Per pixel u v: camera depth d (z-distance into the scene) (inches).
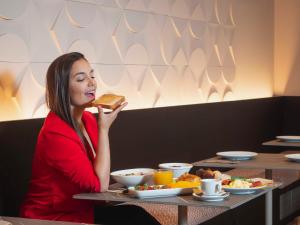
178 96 192.1
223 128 201.6
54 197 103.8
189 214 133.8
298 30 255.0
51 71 105.1
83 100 105.3
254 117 224.2
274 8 259.8
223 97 220.4
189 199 92.4
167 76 186.2
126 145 152.9
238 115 211.9
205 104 190.9
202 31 205.3
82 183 100.9
